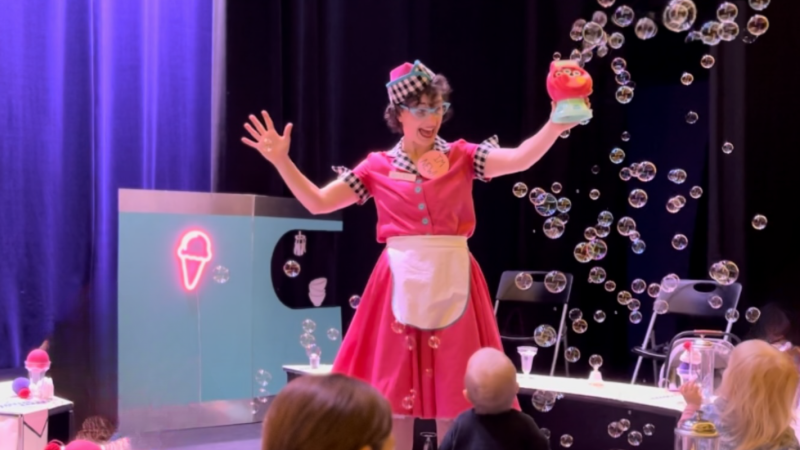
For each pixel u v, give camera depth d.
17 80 3.34
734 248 3.82
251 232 3.30
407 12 4.44
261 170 3.89
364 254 4.34
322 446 0.86
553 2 4.54
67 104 3.45
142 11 3.65
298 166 4.04
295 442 0.87
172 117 3.78
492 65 4.70
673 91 4.56
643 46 4.57
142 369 3.07
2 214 3.29
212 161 3.81
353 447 0.87
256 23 3.87
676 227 4.58
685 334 3.19
